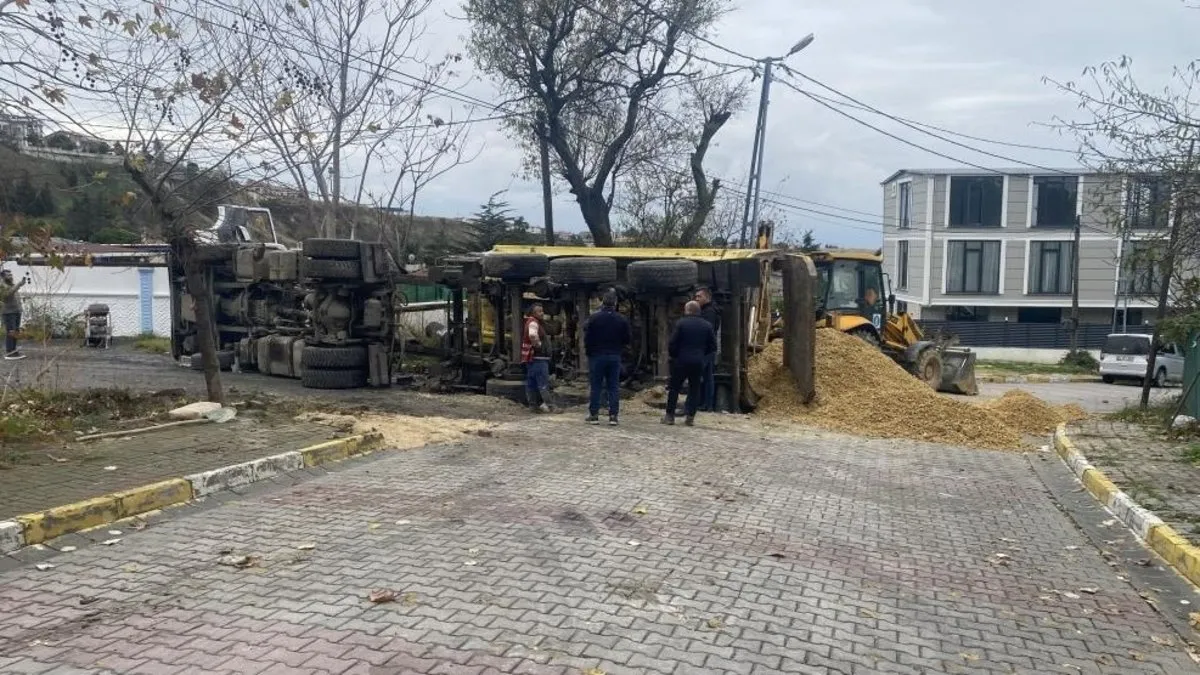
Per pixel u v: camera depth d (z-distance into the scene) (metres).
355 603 5.29
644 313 15.02
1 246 8.42
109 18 9.04
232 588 5.52
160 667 4.37
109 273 25.31
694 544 6.87
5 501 6.77
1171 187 11.84
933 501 9.06
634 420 13.05
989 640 5.36
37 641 4.68
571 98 24.19
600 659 4.64
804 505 8.43
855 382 15.71
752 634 5.13
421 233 38.44
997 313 49.19
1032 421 15.10
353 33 17.17
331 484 8.43
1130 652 5.30
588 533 6.99
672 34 23.55
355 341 15.11
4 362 15.77
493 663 4.52
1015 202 48.06
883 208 56.56
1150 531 7.76
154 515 7.15
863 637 5.23
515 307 14.55
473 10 23.14
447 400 14.02
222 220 19.00
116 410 10.91
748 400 14.85
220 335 18.28
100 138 9.79
